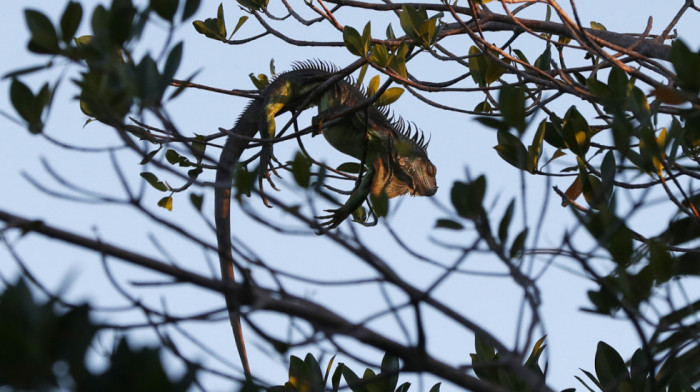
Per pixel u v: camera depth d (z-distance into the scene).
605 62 10.49
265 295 4.61
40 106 5.41
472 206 5.17
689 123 7.75
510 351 4.87
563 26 10.53
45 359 3.61
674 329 5.54
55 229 4.42
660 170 7.36
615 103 7.17
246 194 5.07
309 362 7.57
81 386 3.63
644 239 6.73
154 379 3.66
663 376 6.97
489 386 4.92
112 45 5.39
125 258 4.46
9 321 3.63
